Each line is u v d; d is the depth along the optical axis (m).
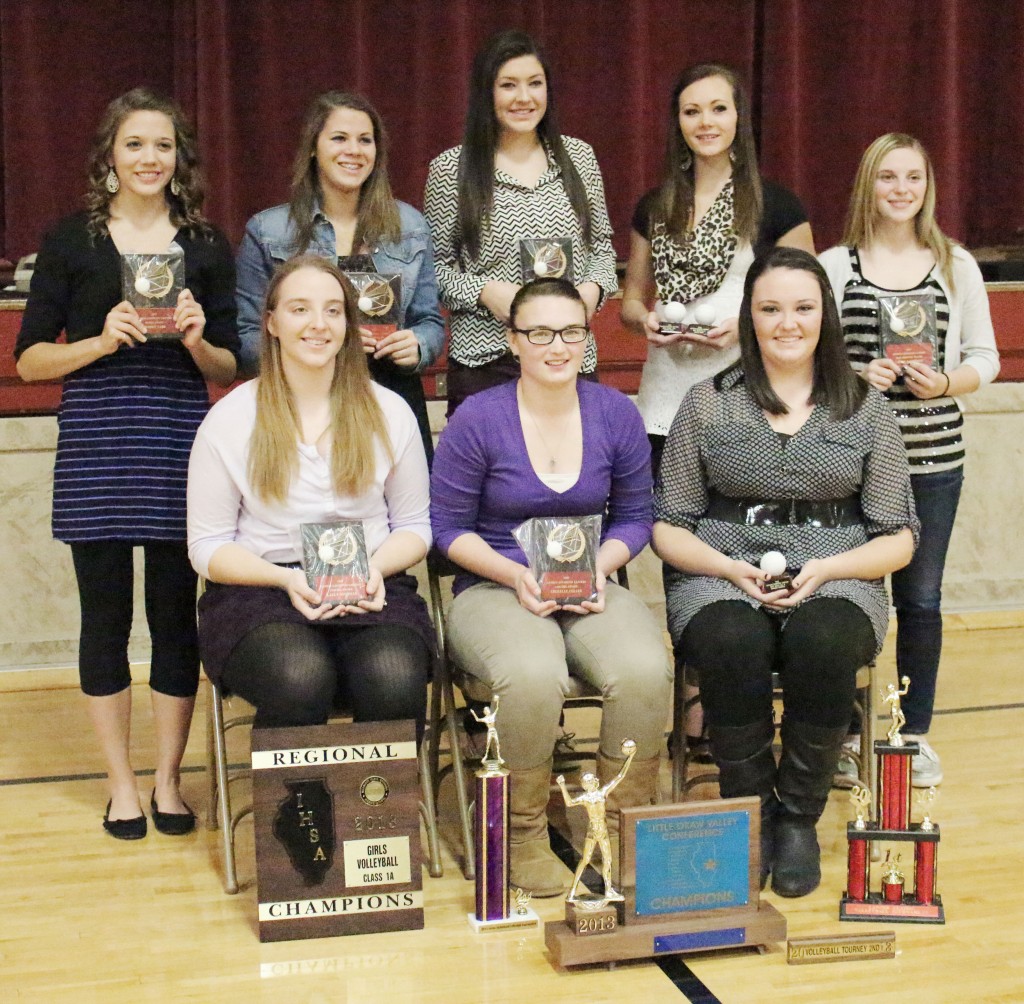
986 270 5.39
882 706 3.95
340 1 5.12
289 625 2.85
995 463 5.21
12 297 4.64
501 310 3.42
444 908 2.88
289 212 3.42
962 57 5.72
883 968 2.61
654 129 5.56
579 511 3.12
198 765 3.78
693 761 3.59
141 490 3.10
